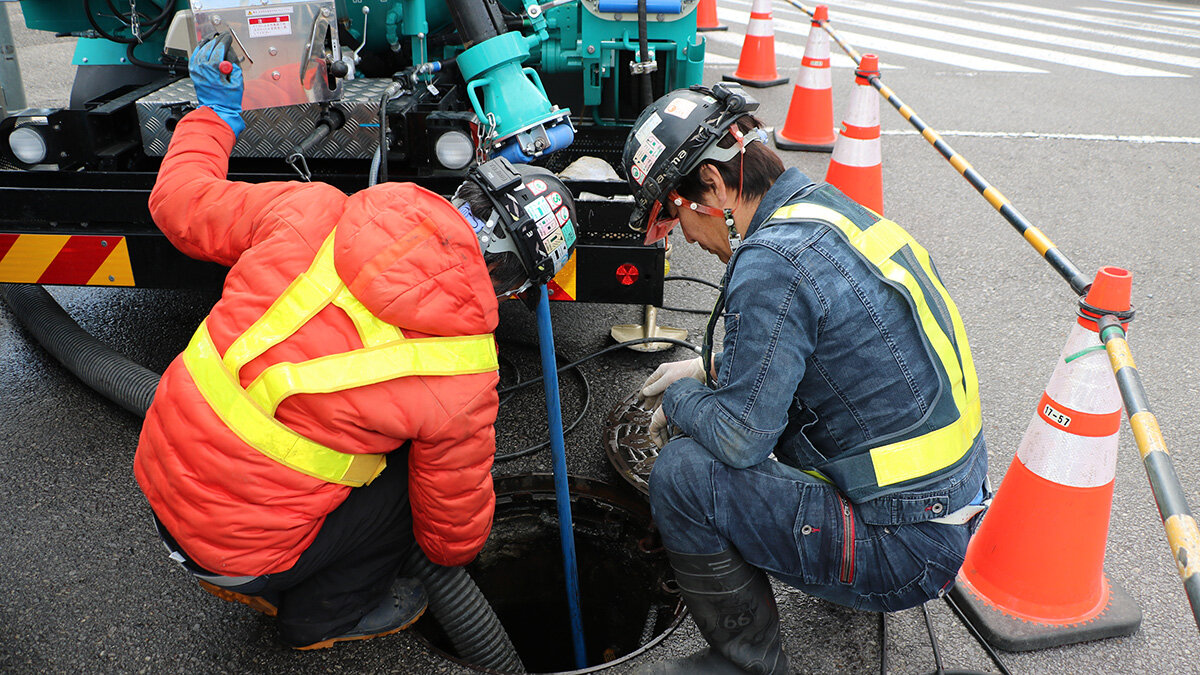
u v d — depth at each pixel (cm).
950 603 233
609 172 295
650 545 268
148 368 333
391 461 196
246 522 169
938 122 654
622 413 304
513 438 303
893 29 1026
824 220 173
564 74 353
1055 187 530
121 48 349
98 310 382
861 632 226
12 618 229
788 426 187
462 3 238
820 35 577
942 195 516
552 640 294
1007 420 313
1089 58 885
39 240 283
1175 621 232
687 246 453
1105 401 208
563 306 391
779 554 186
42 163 288
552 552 284
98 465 288
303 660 218
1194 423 314
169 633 226
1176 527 122
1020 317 384
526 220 178
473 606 222
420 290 159
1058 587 223
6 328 366
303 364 161
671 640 226
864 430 175
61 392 326
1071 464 213
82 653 219
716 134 178
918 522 179
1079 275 210
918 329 172
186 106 292
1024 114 678
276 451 166
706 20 937
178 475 168
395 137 288
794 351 168
